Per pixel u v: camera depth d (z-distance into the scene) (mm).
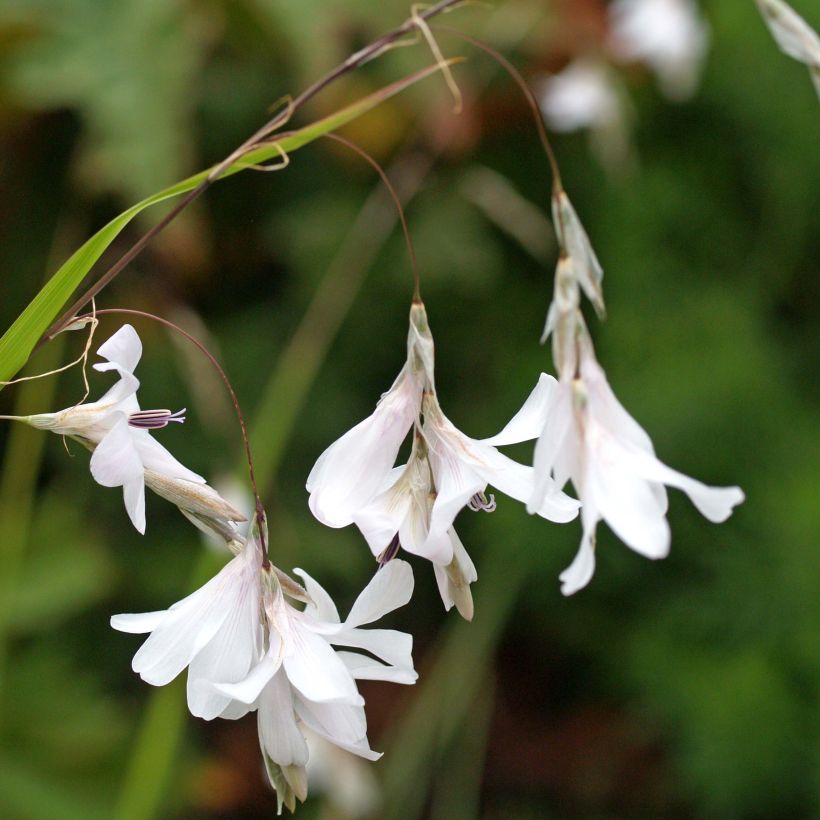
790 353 1413
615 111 1279
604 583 1331
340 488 635
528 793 1346
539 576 1348
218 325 1339
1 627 985
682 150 1437
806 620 1224
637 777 1345
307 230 1302
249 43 1162
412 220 1314
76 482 1250
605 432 621
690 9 1316
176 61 1062
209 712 630
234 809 1261
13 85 1086
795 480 1269
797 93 1380
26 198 1213
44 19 1047
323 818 1136
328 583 1313
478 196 1195
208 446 1248
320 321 1087
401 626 1369
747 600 1253
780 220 1402
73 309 646
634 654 1294
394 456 636
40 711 1093
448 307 1380
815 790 1192
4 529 1012
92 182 1109
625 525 615
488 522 1313
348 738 635
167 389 1249
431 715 1184
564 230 623
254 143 652
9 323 1211
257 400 1276
